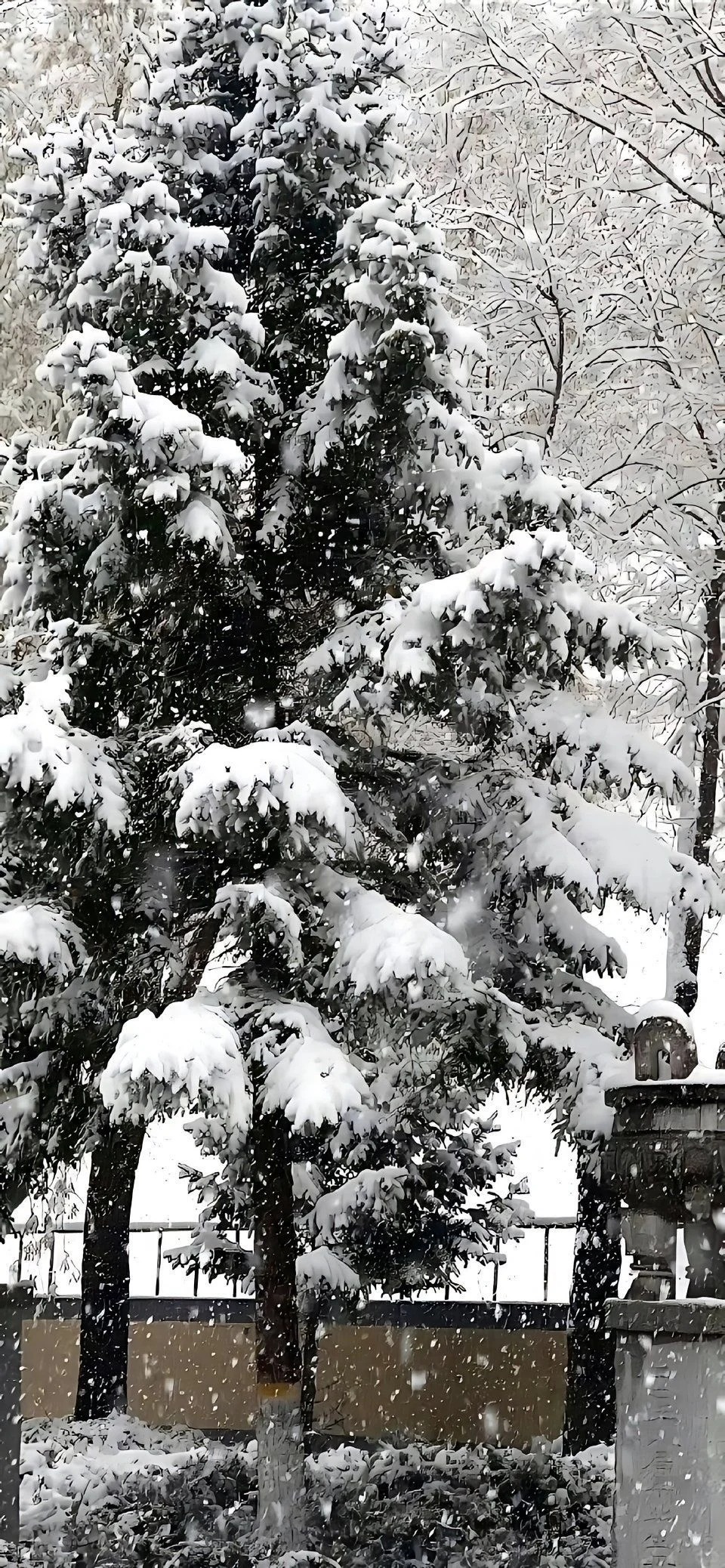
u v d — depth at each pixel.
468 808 10.65
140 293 9.62
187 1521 10.05
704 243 13.79
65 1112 10.20
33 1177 10.41
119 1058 8.08
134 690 10.34
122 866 9.87
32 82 14.38
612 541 13.49
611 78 14.23
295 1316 10.10
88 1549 9.47
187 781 8.90
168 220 9.79
